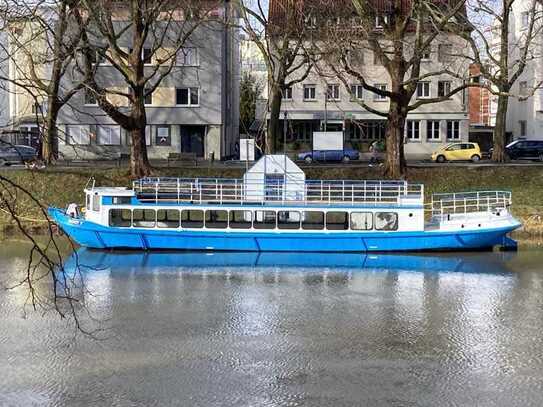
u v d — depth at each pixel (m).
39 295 30.56
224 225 39.88
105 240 39.38
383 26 47.12
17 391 21.52
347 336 26.25
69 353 24.34
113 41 41.78
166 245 39.44
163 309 29.23
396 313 29.02
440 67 70.38
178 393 21.39
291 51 48.06
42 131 16.78
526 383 22.30
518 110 77.69
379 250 39.44
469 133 81.19
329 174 47.62
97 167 48.78
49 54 44.19
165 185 40.91
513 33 73.25
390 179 46.72
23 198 43.84
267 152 42.69
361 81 43.59
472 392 21.62
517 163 54.97
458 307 29.84
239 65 84.12
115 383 22.06
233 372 22.92
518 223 39.09
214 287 32.69
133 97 45.78
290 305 30.03
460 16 44.59
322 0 43.91
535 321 28.05
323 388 21.78
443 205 42.84
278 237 39.28
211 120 65.88
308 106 72.88
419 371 23.11
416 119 73.62
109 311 28.83
